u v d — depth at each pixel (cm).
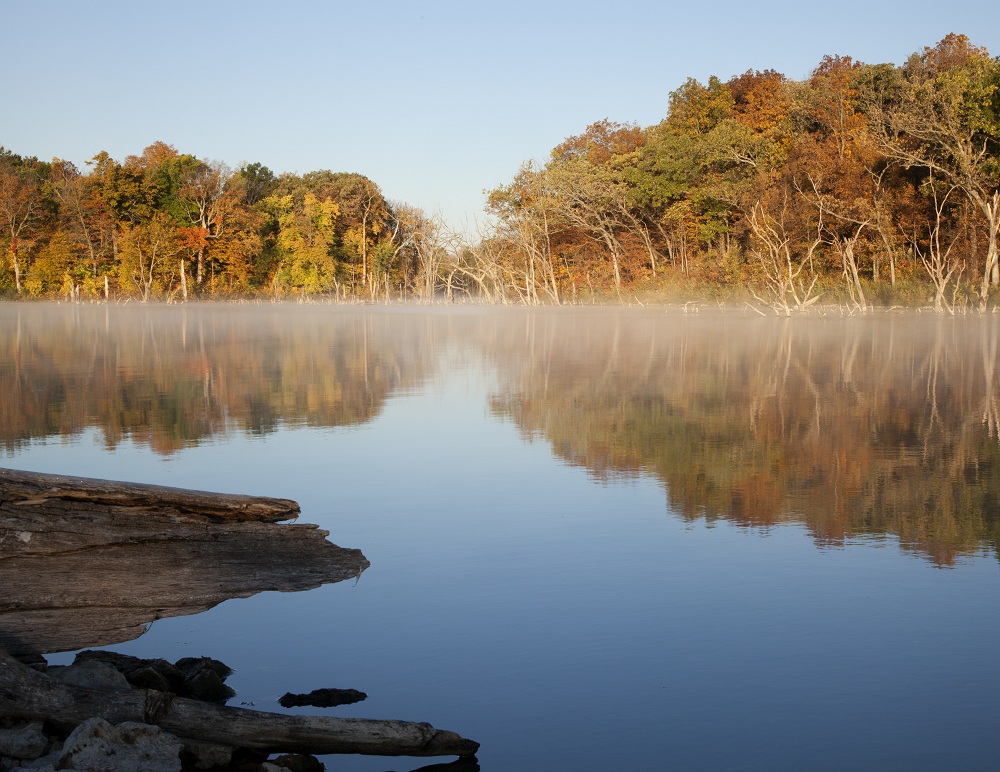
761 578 750
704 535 877
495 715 538
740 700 548
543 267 9894
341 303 10938
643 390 2045
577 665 596
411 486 1098
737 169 7812
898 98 6550
